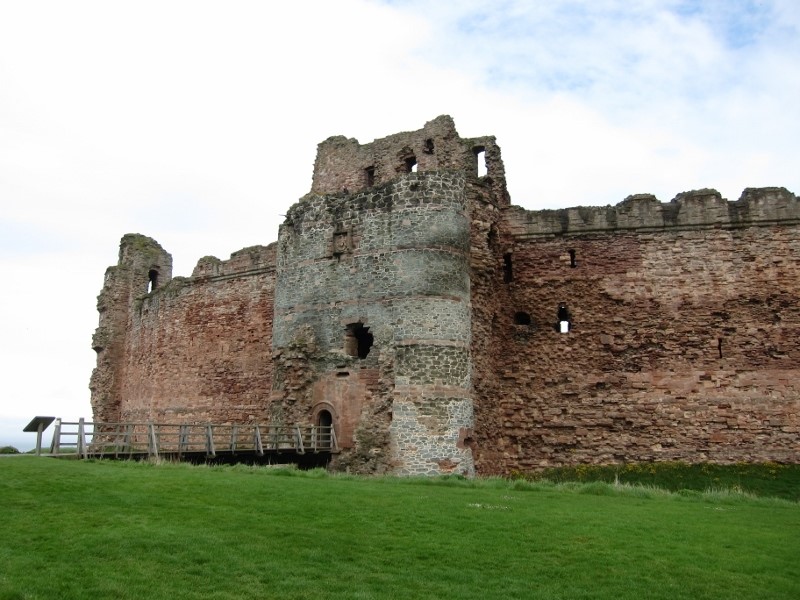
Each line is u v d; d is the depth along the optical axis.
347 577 9.69
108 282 44.41
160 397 38.25
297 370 25.11
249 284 35.47
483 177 27.67
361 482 18.23
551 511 14.34
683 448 25.95
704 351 26.55
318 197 26.47
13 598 8.21
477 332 25.52
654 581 9.96
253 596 8.86
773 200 27.12
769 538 12.44
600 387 27.06
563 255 28.45
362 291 24.61
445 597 9.11
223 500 13.53
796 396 25.53
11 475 14.48
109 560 9.68
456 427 22.75
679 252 27.52
